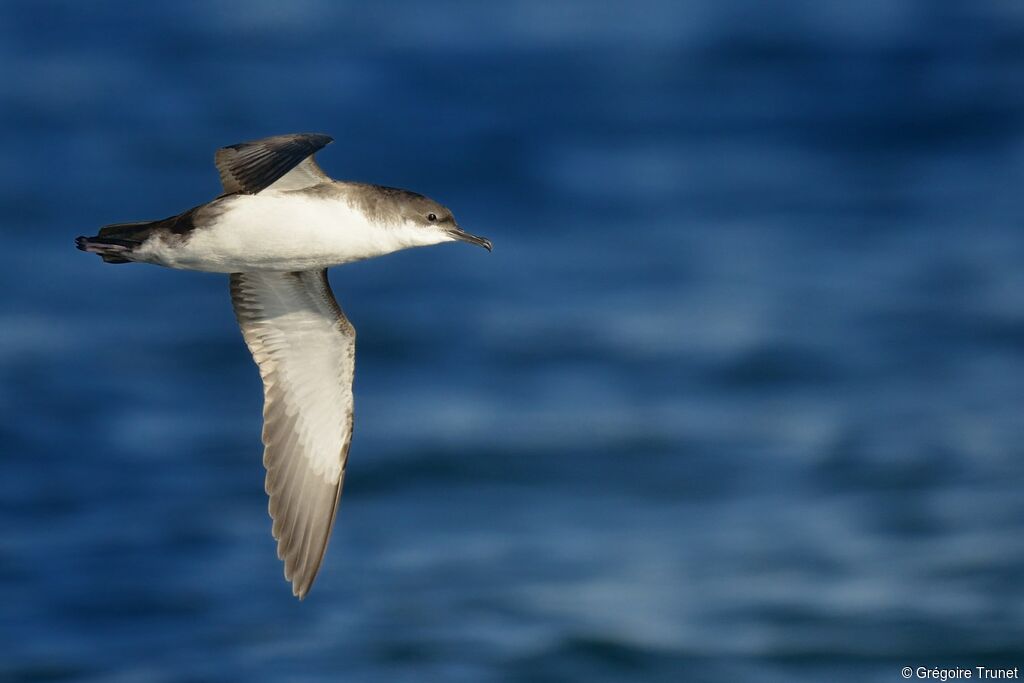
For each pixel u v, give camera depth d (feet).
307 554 39.06
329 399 39.34
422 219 36.06
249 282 38.29
